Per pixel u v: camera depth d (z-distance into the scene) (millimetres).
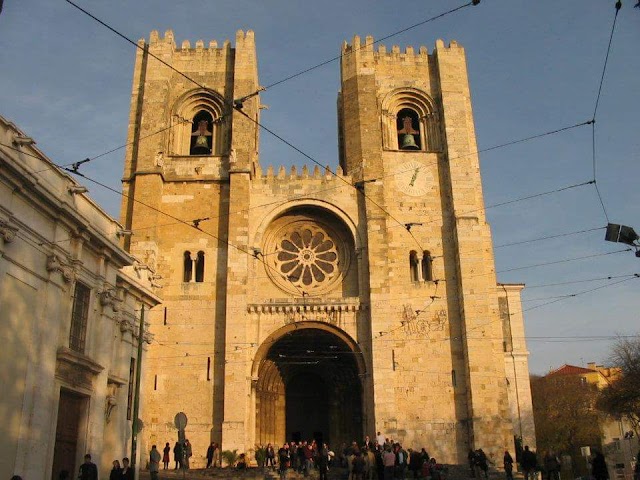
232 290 45719
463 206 48719
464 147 50656
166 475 37219
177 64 53875
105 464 31156
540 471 39812
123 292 33719
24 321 23422
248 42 53219
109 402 31531
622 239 24422
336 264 49781
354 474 34375
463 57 54031
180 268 47375
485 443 43219
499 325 47844
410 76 54156
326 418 53625
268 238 50031
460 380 45719
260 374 49625
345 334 46500
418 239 49062
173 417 44094
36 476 23344
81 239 27578
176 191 49344
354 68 52688
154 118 50438
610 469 38969
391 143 52156
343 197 49719
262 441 48469
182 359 45281
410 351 46188
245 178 48562
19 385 22922
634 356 63938
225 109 52719
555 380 87438
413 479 37969
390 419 43469
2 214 22125
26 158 24141
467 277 46781
